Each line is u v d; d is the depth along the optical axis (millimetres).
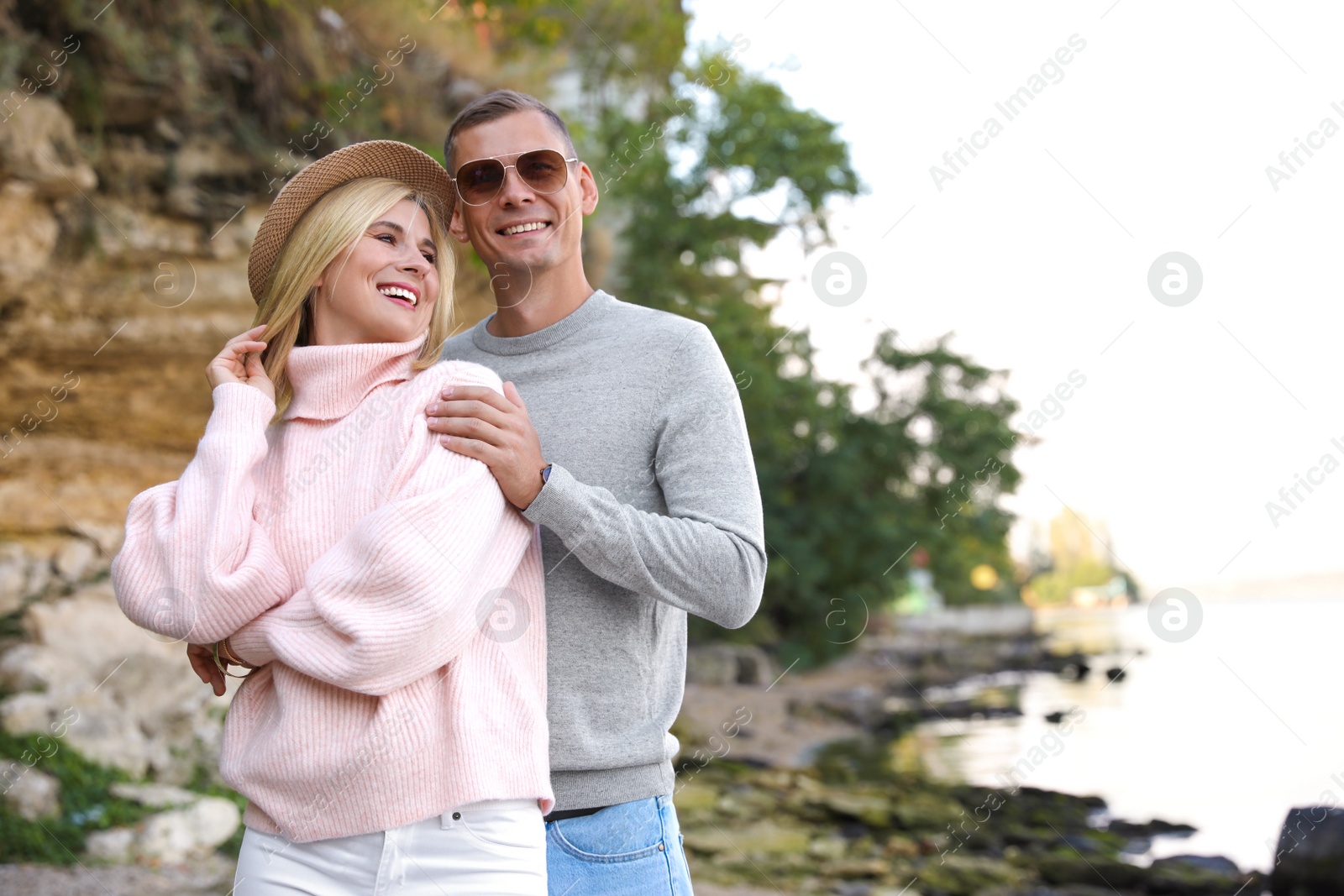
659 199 8742
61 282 6211
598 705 1727
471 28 7871
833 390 10156
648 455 1812
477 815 1472
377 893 1438
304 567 1564
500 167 1910
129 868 4289
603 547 1582
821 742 7938
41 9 5867
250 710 1577
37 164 5898
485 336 1993
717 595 1648
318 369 1675
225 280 6738
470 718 1492
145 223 6465
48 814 4469
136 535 1591
